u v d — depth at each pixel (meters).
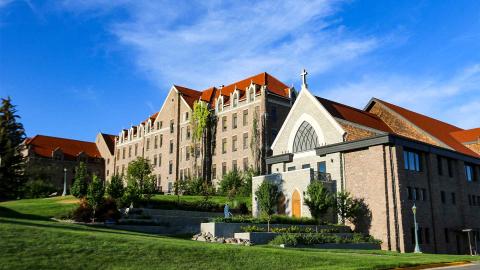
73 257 16.47
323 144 44.38
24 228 19.41
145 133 92.06
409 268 20.08
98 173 103.81
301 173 41.44
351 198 39.31
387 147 38.78
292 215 41.66
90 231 23.56
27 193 71.38
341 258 21.42
